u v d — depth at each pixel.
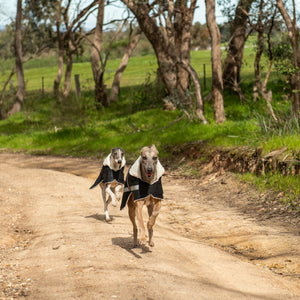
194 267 6.16
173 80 26.42
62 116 26.86
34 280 5.71
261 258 6.96
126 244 7.34
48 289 5.27
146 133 21.81
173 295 4.91
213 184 13.00
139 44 72.00
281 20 19.66
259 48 21.14
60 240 7.71
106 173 8.78
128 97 34.16
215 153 14.92
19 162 21.03
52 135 26.83
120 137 22.47
